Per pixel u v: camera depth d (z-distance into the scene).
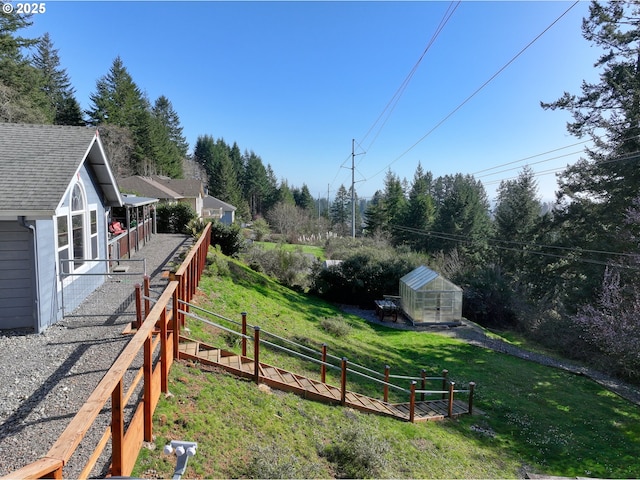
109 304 8.62
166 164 52.88
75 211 8.79
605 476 7.48
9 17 22.78
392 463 6.13
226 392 6.07
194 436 4.74
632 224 17.16
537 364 14.87
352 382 9.45
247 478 4.38
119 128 40.06
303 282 21.72
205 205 51.31
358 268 21.88
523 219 35.88
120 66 45.16
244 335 7.32
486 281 22.84
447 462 6.82
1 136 8.59
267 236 46.47
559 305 21.61
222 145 81.50
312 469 4.96
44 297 7.15
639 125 17.59
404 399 9.59
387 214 49.34
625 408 11.30
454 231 42.16
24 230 6.93
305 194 81.00
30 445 3.93
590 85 20.05
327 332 13.72
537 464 7.68
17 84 23.67
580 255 21.31
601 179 20.50
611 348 13.58
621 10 18.17
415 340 16.08
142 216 16.89
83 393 4.94
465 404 10.11
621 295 14.93
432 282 18.66
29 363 5.75
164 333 5.24
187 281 8.91
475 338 17.27
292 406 6.61
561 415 10.42
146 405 4.23
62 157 7.91
